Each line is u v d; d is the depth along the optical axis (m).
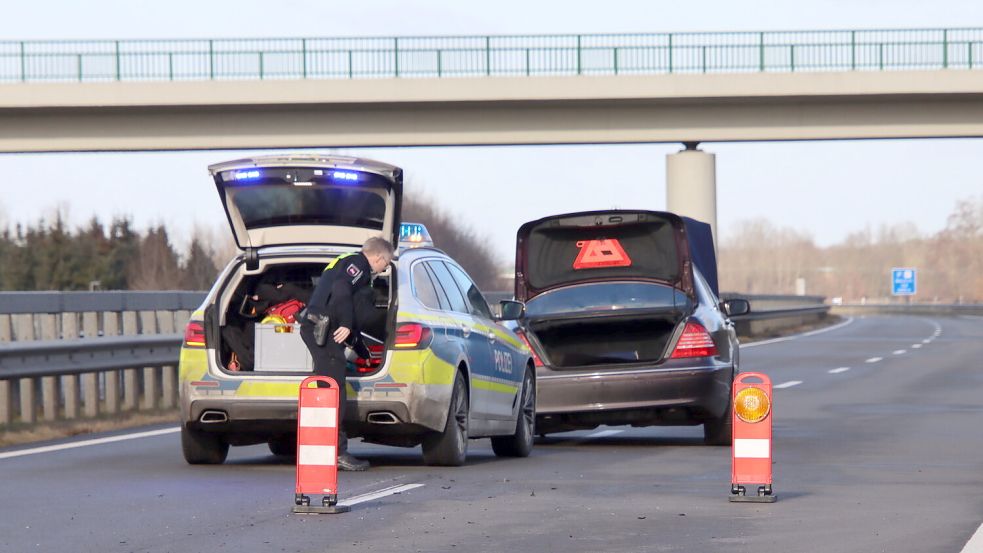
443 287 29.69
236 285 28.16
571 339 34.84
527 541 19.09
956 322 171.75
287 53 89.12
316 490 21.88
